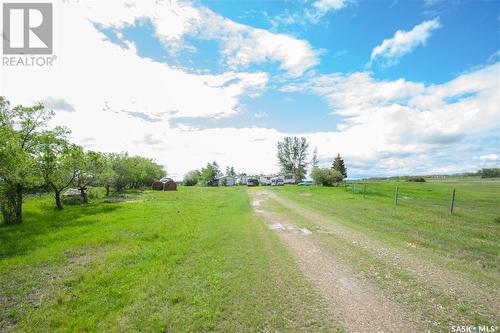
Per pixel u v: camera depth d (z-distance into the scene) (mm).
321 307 5133
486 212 17531
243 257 8109
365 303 5297
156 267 7293
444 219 14734
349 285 6133
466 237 10789
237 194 35500
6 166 13156
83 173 24672
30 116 17484
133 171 42938
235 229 12094
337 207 19984
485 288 5984
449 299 5457
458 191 35094
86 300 5633
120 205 22641
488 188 40906
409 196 28750
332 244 9648
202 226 12891
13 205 14859
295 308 5098
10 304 5594
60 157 19750
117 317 4891
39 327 4723
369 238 10531
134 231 12047
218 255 8312
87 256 8711
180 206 21719
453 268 7219
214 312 4945
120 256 8414
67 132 19812
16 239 10906
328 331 4383
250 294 5664
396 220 14430
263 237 10633
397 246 9406
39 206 21172
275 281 6328
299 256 8242
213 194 36750
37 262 8031
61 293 6004
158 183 51906
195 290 5871
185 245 9469
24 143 17391
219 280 6371
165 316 4852
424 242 9836
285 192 38031
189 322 4656
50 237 11016
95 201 27547
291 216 16016
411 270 7066
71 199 25594
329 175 50125
